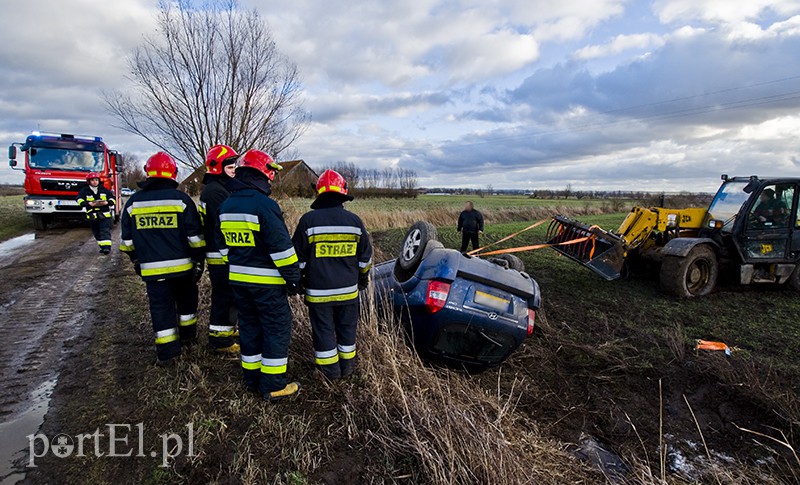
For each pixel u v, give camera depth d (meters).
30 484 2.44
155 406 3.16
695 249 7.18
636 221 8.50
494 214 23.55
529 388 4.24
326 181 3.47
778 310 6.66
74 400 3.27
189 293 4.00
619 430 3.70
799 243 7.57
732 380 4.36
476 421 3.15
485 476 2.59
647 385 4.38
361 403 3.28
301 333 4.28
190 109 8.56
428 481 2.58
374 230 17.06
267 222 3.05
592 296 7.30
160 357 3.71
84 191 9.53
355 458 2.76
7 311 5.38
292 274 3.12
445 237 14.90
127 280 6.94
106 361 3.90
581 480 3.00
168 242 3.59
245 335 3.32
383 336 3.97
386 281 4.79
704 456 3.42
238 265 3.16
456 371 4.25
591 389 4.29
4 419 3.03
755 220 7.37
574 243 8.13
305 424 3.02
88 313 5.29
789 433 3.64
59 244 11.15
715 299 7.21
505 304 3.98
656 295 7.41
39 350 4.18
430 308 3.81
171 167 3.64
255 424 2.99
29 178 13.14
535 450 3.21
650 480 2.91
